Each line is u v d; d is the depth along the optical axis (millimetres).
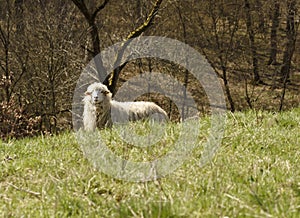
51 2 30156
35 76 28156
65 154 10477
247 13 42094
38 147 11594
